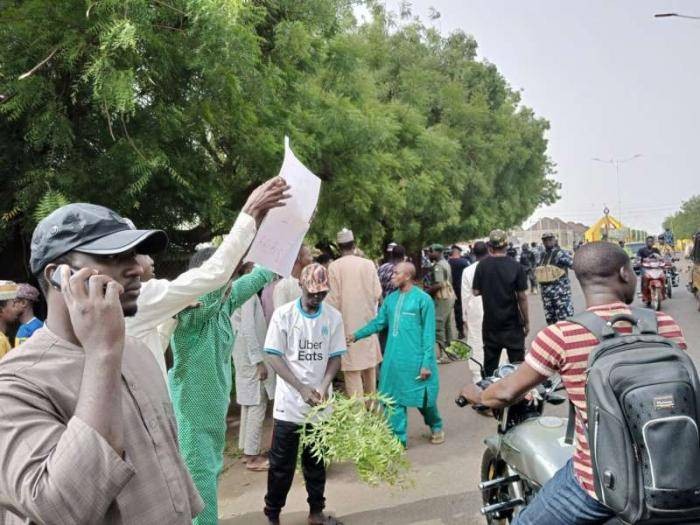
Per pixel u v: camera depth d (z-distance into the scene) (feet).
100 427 4.56
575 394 8.30
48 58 16.35
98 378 4.66
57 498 4.32
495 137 80.02
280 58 25.53
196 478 10.62
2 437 4.63
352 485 17.16
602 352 7.72
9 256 21.93
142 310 8.76
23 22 16.96
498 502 12.36
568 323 8.50
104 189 18.30
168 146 19.98
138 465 5.41
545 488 8.79
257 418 18.86
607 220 109.40
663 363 7.37
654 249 49.83
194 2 17.26
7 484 4.49
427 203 53.62
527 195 103.81
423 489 16.61
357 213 33.22
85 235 5.32
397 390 19.10
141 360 6.09
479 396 10.96
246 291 12.16
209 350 10.94
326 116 27.37
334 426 11.92
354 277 21.84
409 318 19.16
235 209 25.72
